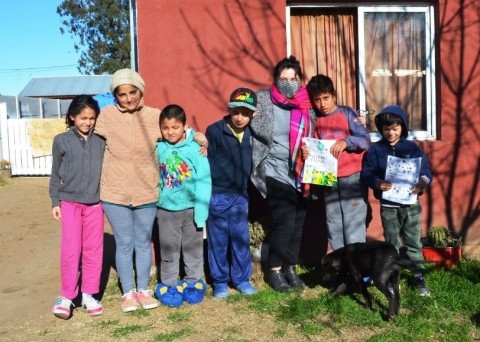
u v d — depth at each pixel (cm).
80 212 449
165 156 456
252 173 475
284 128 468
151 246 516
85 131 442
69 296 450
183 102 557
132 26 636
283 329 409
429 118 593
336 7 585
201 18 553
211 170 473
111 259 641
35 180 1561
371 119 591
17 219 945
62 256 446
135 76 441
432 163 580
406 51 593
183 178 456
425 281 484
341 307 436
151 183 455
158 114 463
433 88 591
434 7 585
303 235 570
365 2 579
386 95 595
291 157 466
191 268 475
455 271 511
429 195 580
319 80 456
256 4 558
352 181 471
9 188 1377
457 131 581
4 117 1642
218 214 471
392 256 418
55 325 437
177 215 463
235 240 479
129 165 446
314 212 570
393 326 407
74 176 441
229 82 559
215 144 471
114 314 455
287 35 575
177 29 552
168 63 553
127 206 452
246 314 440
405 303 446
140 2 548
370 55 591
